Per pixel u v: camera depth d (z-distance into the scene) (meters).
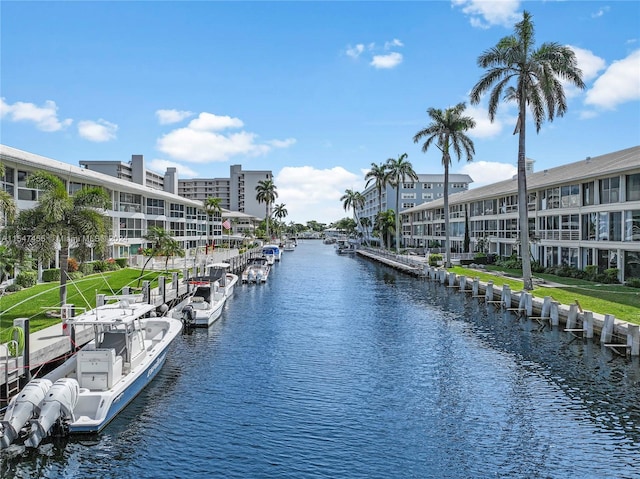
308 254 118.06
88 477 12.09
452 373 20.12
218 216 96.38
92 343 17.80
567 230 44.50
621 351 22.47
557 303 28.09
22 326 16.08
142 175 112.44
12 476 12.13
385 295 43.44
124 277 39.12
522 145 36.88
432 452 13.33
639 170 34.88
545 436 14.27
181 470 12.40
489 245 65.62
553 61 35.12
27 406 13.41
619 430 14.65
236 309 36.19
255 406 16.56
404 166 83.00
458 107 55.56
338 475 12.16
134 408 16.30
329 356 22.80
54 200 23.72
